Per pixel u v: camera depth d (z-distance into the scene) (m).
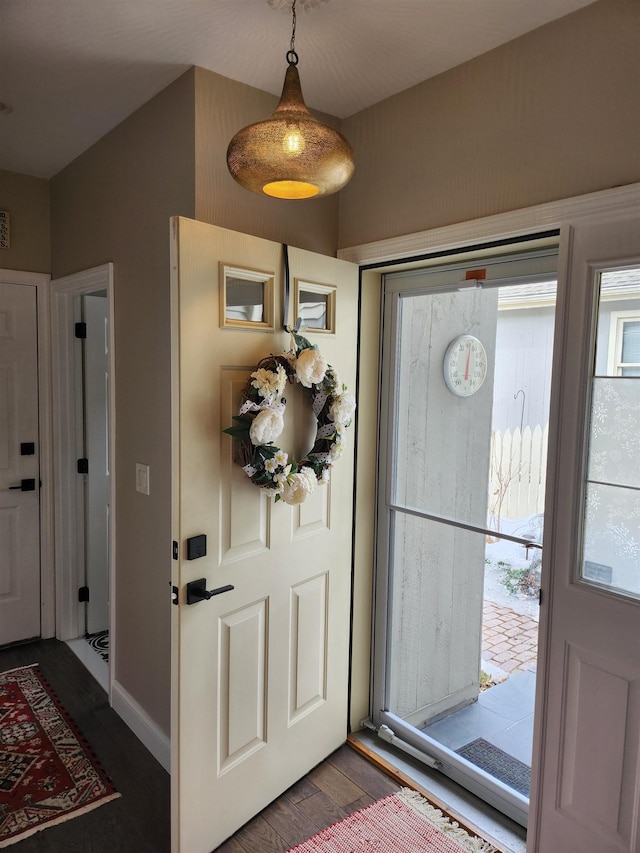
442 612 2.29
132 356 2.40
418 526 2.36
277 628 2.07
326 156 1.34
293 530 2.11
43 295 3.16
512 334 2.00
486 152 1.82
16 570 3.23
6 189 3.01
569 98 1.61
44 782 2.17
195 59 1.88
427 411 2.29
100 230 2.60
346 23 1.66
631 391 1.58
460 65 1.88
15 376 3.13
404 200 2.09
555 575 1.73
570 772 1.73
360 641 2.50
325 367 1.91
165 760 2.26
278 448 1.92
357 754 2.40
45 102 2.21
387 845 1.91
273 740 2.09
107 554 3.43
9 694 2.76
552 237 1.74
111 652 2.68
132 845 1.90
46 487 3.27
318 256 2.10
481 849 1.89
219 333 1.79
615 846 1.64
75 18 1.66
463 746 2.22
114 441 2.57
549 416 1.75
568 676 1.72
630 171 1.50
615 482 1.62
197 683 1.81
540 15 1.61
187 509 1.74
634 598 1.59
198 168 1.94
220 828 1.91
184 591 1.75
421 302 2.30
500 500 2.06
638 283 1.53
